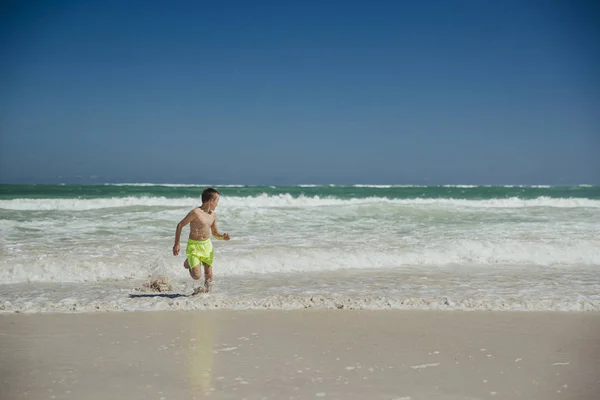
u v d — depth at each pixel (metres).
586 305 6.20
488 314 5.76
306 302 6.23
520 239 11.54
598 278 8.18
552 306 6.16
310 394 3.29
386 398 3.23
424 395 3.29
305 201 22.47
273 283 7.62
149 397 3.22
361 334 4.88
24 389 3.34
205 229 6.48
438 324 5.29
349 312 5.82
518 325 5.26
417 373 3.73
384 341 4.62
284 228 13.23
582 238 11.66
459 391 3.37
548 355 4.21
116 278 7.93
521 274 8.52
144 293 6.82
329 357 4.11
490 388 3.43
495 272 8.70
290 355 4.16
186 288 7.19
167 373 3.68
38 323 5.21
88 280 7.78
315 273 8.51
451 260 9.80
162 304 6.11
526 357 4.15
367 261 9.41
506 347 4.45
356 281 7.82
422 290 7.14
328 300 6.32
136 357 4.08
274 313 5.74
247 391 3.33
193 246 6.46
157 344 4.47
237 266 8.75
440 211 16.92
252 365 3.89
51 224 13.05
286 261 9.09
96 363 3.92
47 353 4.18
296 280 7.88
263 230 12.84
